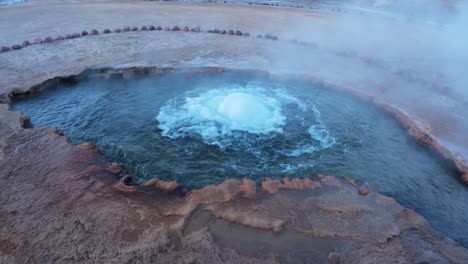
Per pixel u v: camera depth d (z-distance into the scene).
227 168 7.89
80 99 10.94
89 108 10.38
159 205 6.18
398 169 8.02
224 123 9.73
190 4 25.22
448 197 7.21
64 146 7.84
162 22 19.39
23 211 5.81
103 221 5.66
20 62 12.73
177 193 6.67
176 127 9.54
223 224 5.77
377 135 9.38
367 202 6.51
